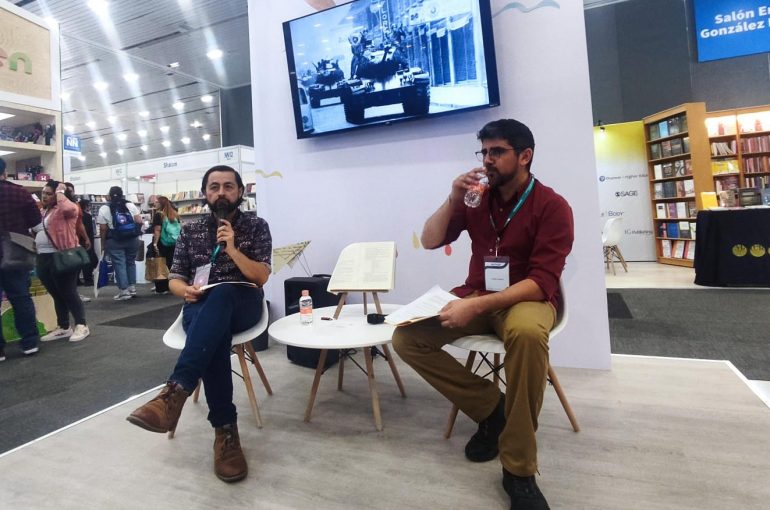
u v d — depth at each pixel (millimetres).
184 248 1749
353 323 1812
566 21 2115
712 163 5797
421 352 1407
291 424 1713
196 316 1460
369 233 2629
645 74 6801
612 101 7004
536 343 1150
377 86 2424
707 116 5828
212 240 1738
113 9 6551
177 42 7805
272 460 1450
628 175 6469
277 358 2592
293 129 2797
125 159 16984
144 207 7816
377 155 2578
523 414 1146
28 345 2811
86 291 5844
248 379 1720
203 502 1241
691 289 4109
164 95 10555
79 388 2207
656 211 6266
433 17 2248
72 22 6836
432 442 1533
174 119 12328
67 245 3188
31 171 3834
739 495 1163
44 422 1813
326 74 2543
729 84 6379
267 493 1271
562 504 1160
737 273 4055
